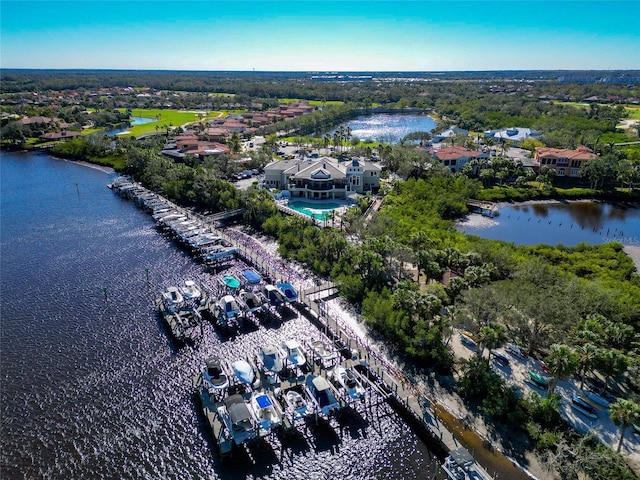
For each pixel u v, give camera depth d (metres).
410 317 68.88
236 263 99.88
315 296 84.00
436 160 168.38
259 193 128.00
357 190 148.25
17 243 111.00
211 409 56.56
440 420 54.94
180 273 95.00
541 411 52.72
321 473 49.31
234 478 48.81
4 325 75.50
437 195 138.25
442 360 63.12
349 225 111.94
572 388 58.84
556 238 119.19
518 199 149.75
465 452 47.69
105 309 80.69
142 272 95.31
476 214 137.50
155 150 187.75
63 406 58.25
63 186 162.88
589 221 132.12
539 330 64.12
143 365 66.00
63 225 123.88
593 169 152.00
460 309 68.25
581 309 68.50
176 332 71.56
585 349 55.69
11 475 48.81
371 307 74.62
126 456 51.38
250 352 69.06
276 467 50.03
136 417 56.69
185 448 52.44
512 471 48.19
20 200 145.88
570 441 50.69
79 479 48.59
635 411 44.66
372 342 71.00
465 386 57.97
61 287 88.81
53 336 72.56
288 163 156.50
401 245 86.00
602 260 96.19
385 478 48.78
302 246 102.00
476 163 166.25
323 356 65.62
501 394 56.31
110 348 69.69
